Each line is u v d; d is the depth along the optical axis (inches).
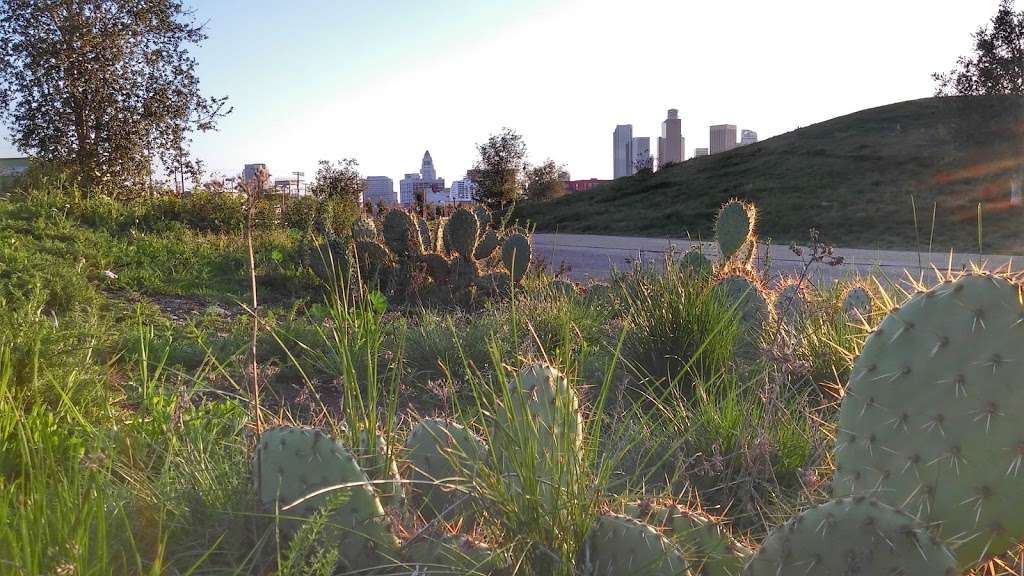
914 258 771.4
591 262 776.3
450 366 209.9
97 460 90.0
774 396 128.6
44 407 127.5
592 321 257.1
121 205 619.5
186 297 352.2
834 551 69.7
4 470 104.1
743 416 134.0
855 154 1722.4
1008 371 79.4
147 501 91.8
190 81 853.2
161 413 132.3
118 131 815.1
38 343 139.7
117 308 288.8
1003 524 78.6
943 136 1642.5
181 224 580.4
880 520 68.8
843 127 1984.5
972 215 1160.8
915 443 82.7
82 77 802.8
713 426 139.6
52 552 71.1
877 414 85.9
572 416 97.3
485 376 193.0
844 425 89.3
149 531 87.4
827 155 1763.0
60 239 449.7
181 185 853.2
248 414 119.8
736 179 1739.7
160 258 426.9
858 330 193.6
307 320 287.9
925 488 81.4
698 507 93.7
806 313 219.6
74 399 139.5
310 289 388.5
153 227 561.0
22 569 68.4
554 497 83.1
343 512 83.5
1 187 714.8
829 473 110.9
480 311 331.3
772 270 560.4
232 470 100.0
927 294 86.4
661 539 78.5
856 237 1101.7
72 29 801.6
